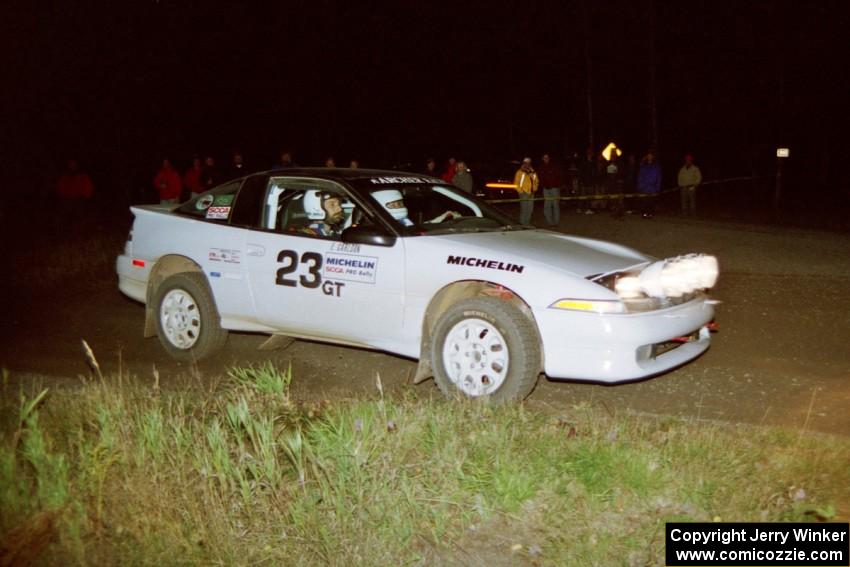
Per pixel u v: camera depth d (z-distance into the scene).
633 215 19.77
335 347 7.48
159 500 4.02
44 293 10.61
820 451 4.59
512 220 7.10
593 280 5.52
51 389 6.23
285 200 6.91
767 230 16.25
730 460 4.39
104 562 3.70
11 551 3.71
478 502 4.05
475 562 3.72
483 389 5.64
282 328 6.72
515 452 4.48
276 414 5.21
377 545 3.78
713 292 9.59
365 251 6.23
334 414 5.14
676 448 4.54
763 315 8.41
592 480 4.18
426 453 4.54
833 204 26.45
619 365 5.42
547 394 6.16
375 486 4.04
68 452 4.68
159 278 7.55
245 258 6.79
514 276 5.65
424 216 6.73
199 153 35.41
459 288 6.08
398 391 6.20
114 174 31.55
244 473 4.23
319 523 3.86
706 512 3.97
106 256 13.12
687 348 6.05
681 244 14.02
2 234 17.22
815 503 4.03
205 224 7.13
